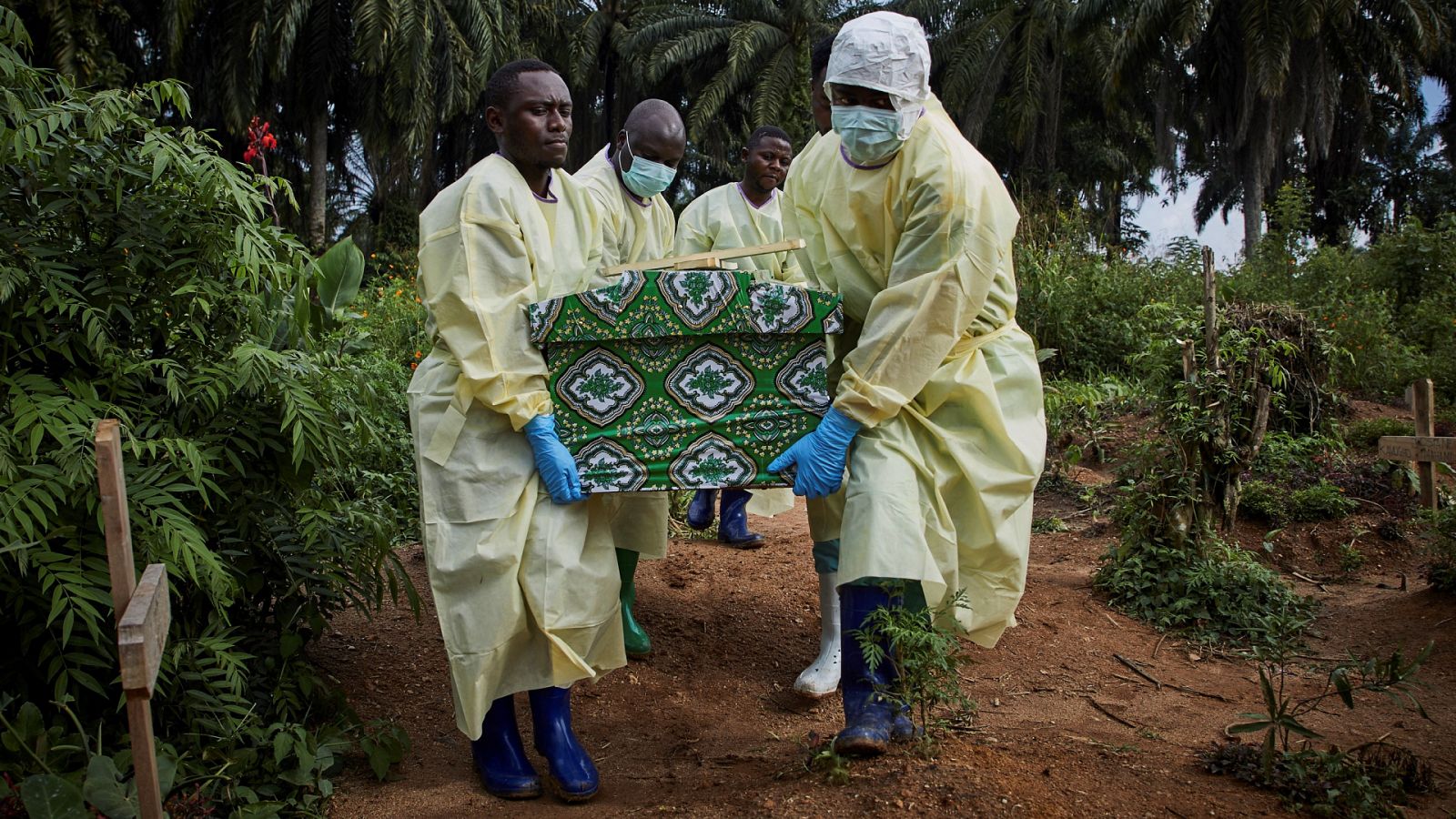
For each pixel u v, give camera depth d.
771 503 6.05
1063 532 6.86
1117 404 9.73
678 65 35.75
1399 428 8.91
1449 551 5.49
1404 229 14.68
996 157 39.69
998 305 3.58
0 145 2.99
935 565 3.23
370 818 3.24
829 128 4.03
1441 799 3.27
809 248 3.77
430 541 3.26
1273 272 14.13
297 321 3.67
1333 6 25.78
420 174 35.34
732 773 3.46
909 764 3.12
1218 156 40.75
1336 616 5.43
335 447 3.66
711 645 4.78
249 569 3.71
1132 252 17.17
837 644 4.28
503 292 3.25
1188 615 5.19
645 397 3.29
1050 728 3.80
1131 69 29.78
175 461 3.14
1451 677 4.47
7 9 3.20
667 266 3.38
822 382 3.31
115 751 3.12
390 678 4.33
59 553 2.93
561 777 3.32
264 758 3.22
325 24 25.78
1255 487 6.90
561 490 3.24
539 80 3.35
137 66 25.09
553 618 3.22
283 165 29.86
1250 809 2.99
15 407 2.95
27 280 3.01
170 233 3.38
